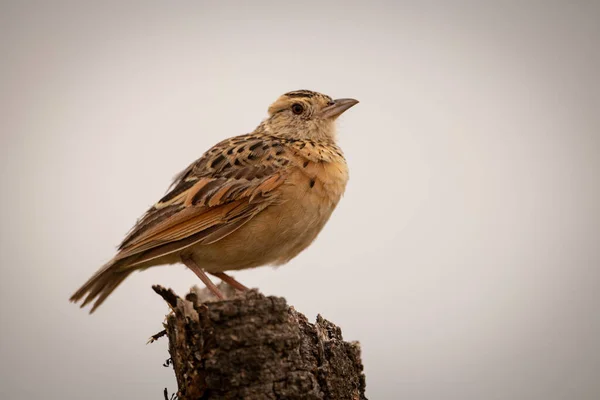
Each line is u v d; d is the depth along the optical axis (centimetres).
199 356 960
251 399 954
